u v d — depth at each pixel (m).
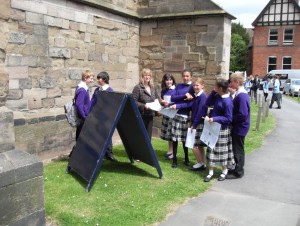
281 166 6.22
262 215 4.11
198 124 5.52
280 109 16.98
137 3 8.91
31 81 6.09
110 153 6.22
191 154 6.94
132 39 8.75
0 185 3.00
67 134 6.91
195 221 3.90
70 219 3.80
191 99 5.71
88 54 7.34
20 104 5.93
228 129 5.24
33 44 6.06
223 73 8.07
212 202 4.46
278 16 36.56
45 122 6.39
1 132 3.70
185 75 5.86
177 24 8.41
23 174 3.18
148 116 6.23
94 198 4.41
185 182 5.17
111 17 7.92
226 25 7.99
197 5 8.06
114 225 3.71
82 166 5.02
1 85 4.32
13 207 3.12
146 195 4.58
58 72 6.62
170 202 4.38
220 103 5.20
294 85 28.17
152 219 3.88
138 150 5.62
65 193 4.54
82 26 7.10
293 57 36.62
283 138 8.94
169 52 8.62
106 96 5.20
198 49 8.20
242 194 4.78
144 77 6.20
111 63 8.09
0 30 4.54
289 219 4.01
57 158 6.55
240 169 5.45
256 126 9.96
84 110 5.77
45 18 6.23
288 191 4.94
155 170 5.75
